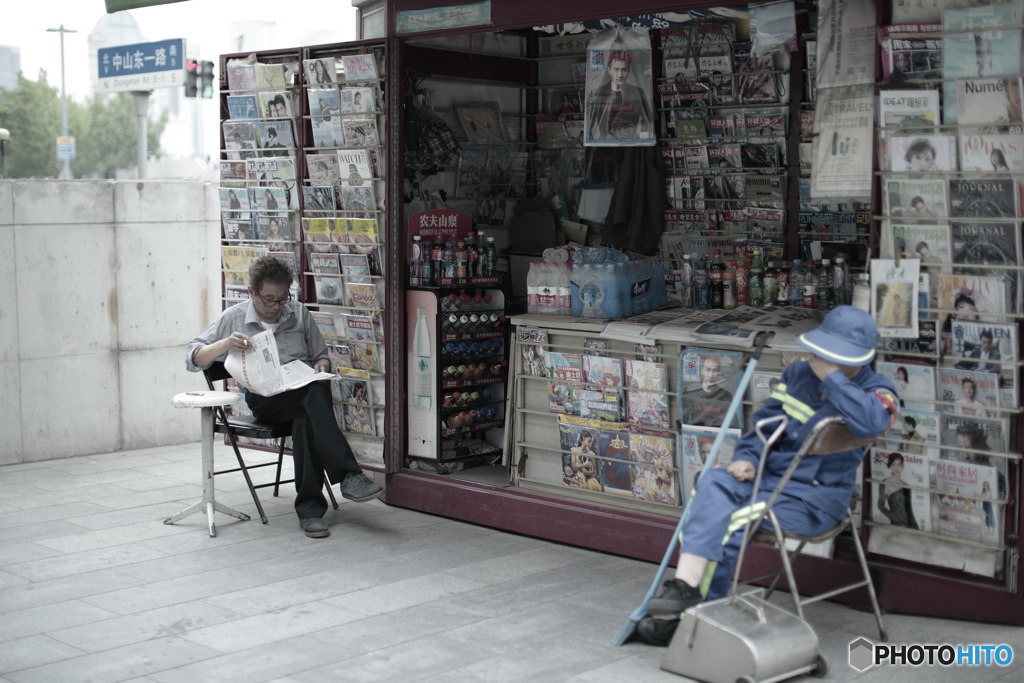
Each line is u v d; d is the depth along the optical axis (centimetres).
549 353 564
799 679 397
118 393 765
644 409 532
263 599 477
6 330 711
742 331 502
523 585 497
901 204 446
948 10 431
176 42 1304
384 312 625
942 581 453
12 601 473
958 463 443
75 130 5456
